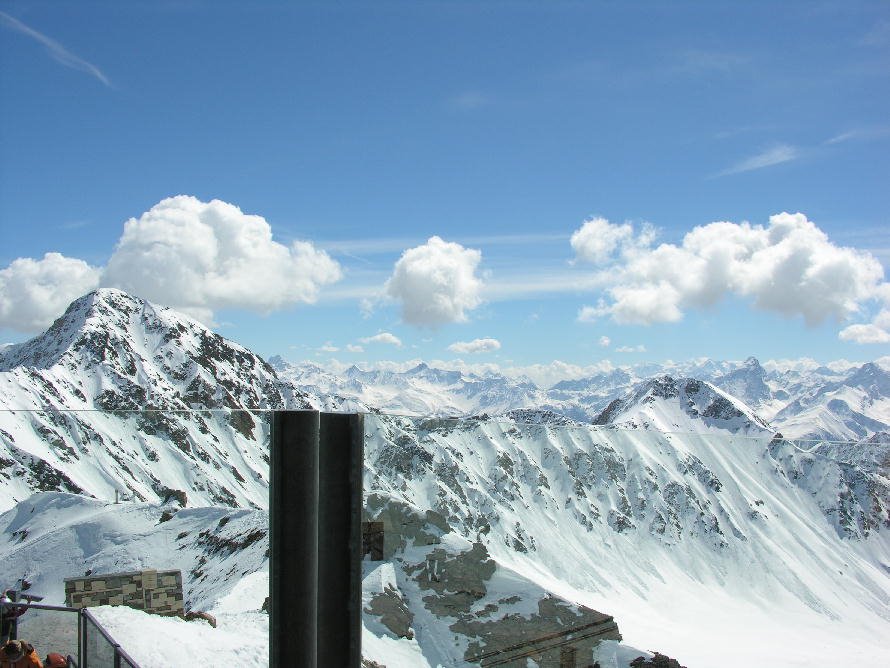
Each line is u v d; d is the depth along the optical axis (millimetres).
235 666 13555
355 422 7285
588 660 15359
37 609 12297
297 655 6859
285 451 7035
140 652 13242
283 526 6977
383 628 12398
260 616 16578
